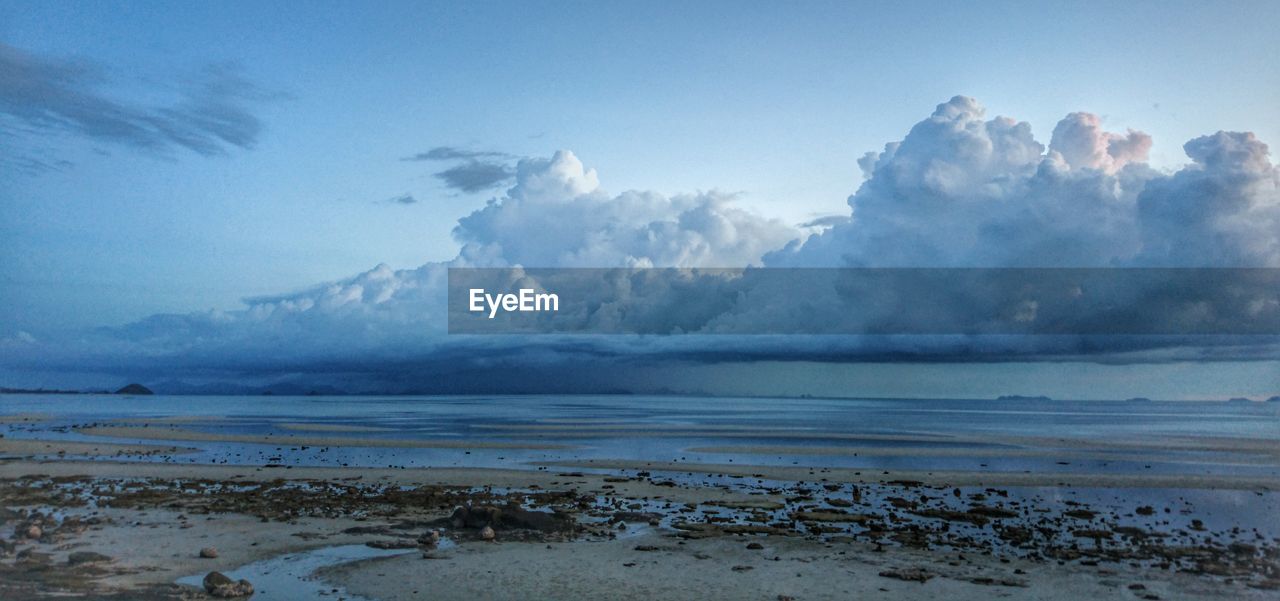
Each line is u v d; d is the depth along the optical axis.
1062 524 24.59
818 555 20.05
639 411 154.88
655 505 28.02
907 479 35.53
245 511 26.00
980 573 18.22
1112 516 26.11
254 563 18.92
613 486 32.72
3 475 36.47
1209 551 20.42
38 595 15.66
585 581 17.39
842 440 62.81
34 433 70.62
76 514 25.50
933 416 136.12
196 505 27.17
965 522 24.86
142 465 41.16
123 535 22.06
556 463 43.31
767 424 94.94
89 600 15.38
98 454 49.12
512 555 19.89
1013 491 32.00
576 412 145.50
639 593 16.47
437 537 21.12
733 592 16.58
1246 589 16.80
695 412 150.88
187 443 58.72
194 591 16.20
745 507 27.56
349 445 57.28
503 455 49.00
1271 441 61.47
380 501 28.27
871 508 27.47
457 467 41.16
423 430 78.06
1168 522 25.12
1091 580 17.59
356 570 18.28
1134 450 52.62
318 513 25.66
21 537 21.42
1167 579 17.64
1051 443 59.34
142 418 109.25
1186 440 63.00
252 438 63.88
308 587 16.83
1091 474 37.44
